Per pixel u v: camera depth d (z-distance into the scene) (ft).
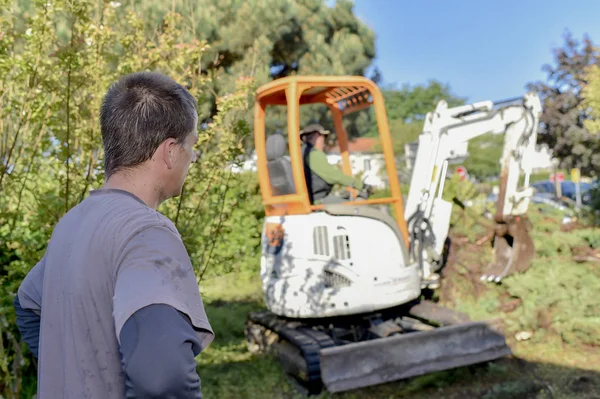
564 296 19.20
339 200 18.56
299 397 15.97
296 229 17.34
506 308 20.26
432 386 16.89
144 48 14.17
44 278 4.45
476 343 16.63
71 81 12.00
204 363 18.81
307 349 16.16
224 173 14.21
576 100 74.08
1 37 11.82
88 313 4.01
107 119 4.40
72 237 4.29
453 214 23.98
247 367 18.33
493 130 21.22
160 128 4.34
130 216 4.10
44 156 13.41
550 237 22.27
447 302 21.59
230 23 53.78
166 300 3.69
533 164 21.18
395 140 87.04
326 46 67.41
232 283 30.89
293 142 16.97
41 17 11.80
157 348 3.50
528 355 18.44
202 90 14.84
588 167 74.79
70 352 4.08
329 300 16.99
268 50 55.67
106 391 4.00
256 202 31.40
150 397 3.47
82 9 12.30
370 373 15.46
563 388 15.89
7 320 12.32
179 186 4.66
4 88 12.47
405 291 17.46
